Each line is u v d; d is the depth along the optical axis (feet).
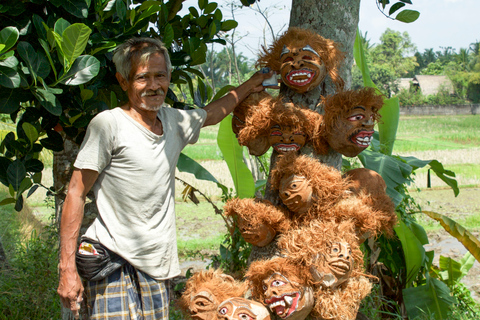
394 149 70.03
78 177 7.75
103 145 7.69
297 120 9.16
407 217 16.33
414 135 92.73
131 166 7.82
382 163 15.25
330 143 9.13
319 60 9.27
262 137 9.84
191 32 12.67
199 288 8.73
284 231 9.11
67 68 8.32
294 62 9.17
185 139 8.99
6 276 17.84
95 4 9.78
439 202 38.93
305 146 9.78
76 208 7.70
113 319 7.89
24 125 9.18
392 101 17.71
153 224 8.01
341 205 8.75
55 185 13.07
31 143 9.68
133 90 8.07
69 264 7.63
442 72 217.97
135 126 8.00
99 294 7.97
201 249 25.55
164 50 8.28
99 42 9.53
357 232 9.00
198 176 15.87
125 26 9.98
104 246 7.82
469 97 166.71
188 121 9.02
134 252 7.88
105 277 7.93
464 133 93.30
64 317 12.94
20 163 9.34
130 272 8.06
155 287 8.11
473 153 64.28
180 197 40.45
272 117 9.34
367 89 8.74
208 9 12.42
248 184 16.35
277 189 9.68
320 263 8.14
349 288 8.58
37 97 8.46
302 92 9.64
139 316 8.09
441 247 26.96
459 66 173.47
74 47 8.05
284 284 8.17
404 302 16.07
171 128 8.63
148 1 10.21
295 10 10.55
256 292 8.72
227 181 45.24
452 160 59.88
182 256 24.36
